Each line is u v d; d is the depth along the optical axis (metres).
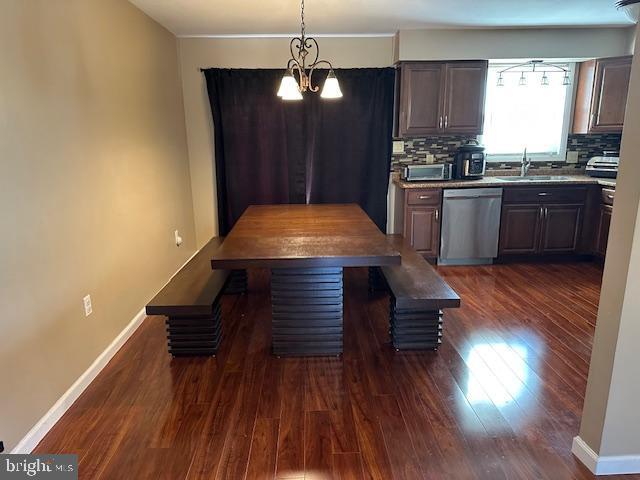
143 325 3.30
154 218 3.72
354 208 3.75
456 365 2.68
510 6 3.51
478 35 4.36
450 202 4.53
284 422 2.16
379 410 2.25
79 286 2.46
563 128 4.95
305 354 2.79
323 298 2.71
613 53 4.39
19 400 1.93
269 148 4.75
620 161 1.65
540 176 4.98
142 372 2.64
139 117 3.42
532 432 2.08
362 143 4.77
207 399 2.36
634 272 1.63
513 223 4.61
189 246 4.80
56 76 2.28
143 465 1.89
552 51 4.39
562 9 3.62
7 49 1.90
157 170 3.81
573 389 2.43
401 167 4.96
